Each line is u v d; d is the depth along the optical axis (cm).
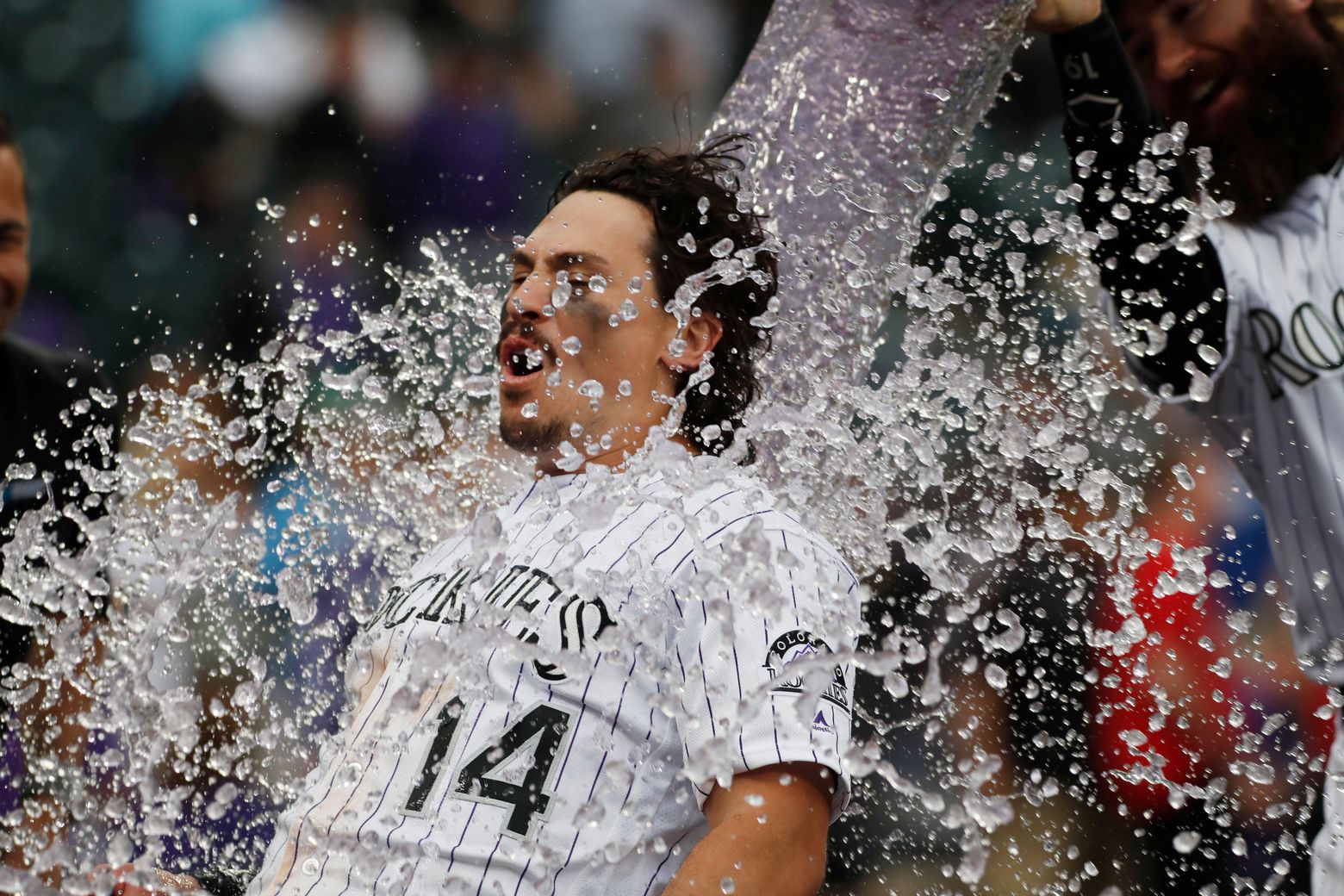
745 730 584
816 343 848
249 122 2088
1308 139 852
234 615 1121
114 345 1961
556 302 703
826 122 911
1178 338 853
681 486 674
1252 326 844
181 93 2103
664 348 715
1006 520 814
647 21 2252
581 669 614
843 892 1221
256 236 2041
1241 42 850
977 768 545
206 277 2014
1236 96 859
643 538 650
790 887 573
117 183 2072
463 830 596
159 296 2000
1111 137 832
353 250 1806
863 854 1232
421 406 1021
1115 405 1224
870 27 909
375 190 2095
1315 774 1105
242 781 923
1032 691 815
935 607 1195
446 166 2120
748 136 794
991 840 1200
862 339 877
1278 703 1191
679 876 561
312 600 727
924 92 900
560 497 697
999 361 927
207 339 1967
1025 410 891
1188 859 1160
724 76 2309
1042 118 1833
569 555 655
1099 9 826
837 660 588
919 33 897
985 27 873
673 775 615
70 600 819
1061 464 834
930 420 841
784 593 615
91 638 801
